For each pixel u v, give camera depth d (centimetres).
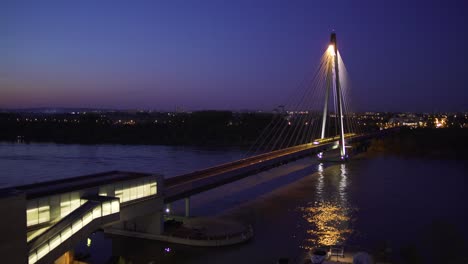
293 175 11438
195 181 6519
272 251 5138
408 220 6612
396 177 11138
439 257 4778
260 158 10362
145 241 5491
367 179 10769
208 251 5138
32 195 4203
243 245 5369
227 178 7400
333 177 11069
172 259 4888
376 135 19788
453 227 6097
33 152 18400
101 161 14962
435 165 13825
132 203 5144
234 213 6988
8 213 3244
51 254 3778
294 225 6294
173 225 5909
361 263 3812
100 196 4616
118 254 5025
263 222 6450
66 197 4372
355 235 5794
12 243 3278
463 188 9475
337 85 15038
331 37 15138
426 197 8444
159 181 5566
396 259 4672
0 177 11362
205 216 6744
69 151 18938
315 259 4056
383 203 7862
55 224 4088
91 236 5712
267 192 8875
